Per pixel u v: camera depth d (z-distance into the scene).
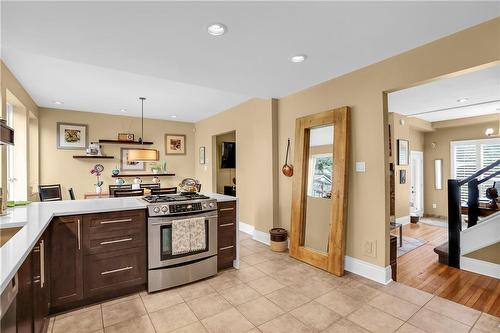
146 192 4.61
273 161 4.06
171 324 2.08
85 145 5.49
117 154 5.84
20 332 1.27
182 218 2.73
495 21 1.96
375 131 2.78
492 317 2.16
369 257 2.86
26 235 1.56
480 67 2.07
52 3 1.68
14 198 3.93
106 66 2.77
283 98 4.01
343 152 2.98
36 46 2.29
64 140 5.27
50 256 2.13
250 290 2.64
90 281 2.32
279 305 2.35
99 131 5.66
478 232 3.31
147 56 2.53
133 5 1.72
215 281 2.85
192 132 6.91
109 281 2.40
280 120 4.07
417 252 4.16
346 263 3.08
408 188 6.18
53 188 4.27
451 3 1.76
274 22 1.97
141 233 2.56
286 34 2.15
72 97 4.42
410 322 2.09
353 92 2.99
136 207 2.52
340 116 3.04
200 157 6.62
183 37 2.17
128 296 2.52
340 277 2.92
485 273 3.24
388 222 2.76
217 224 3.06
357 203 2.97
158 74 3.03
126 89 4.02
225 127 5.52
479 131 6.21
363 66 2.86
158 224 2.59
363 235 2.91
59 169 5.21
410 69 2.46
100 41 2.21
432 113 5.66
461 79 3.45
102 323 2.08
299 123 3.61
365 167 2.88
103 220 2.37
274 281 2.84
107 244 2.39
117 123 5.88
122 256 2.46
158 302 2.41
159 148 6.41
